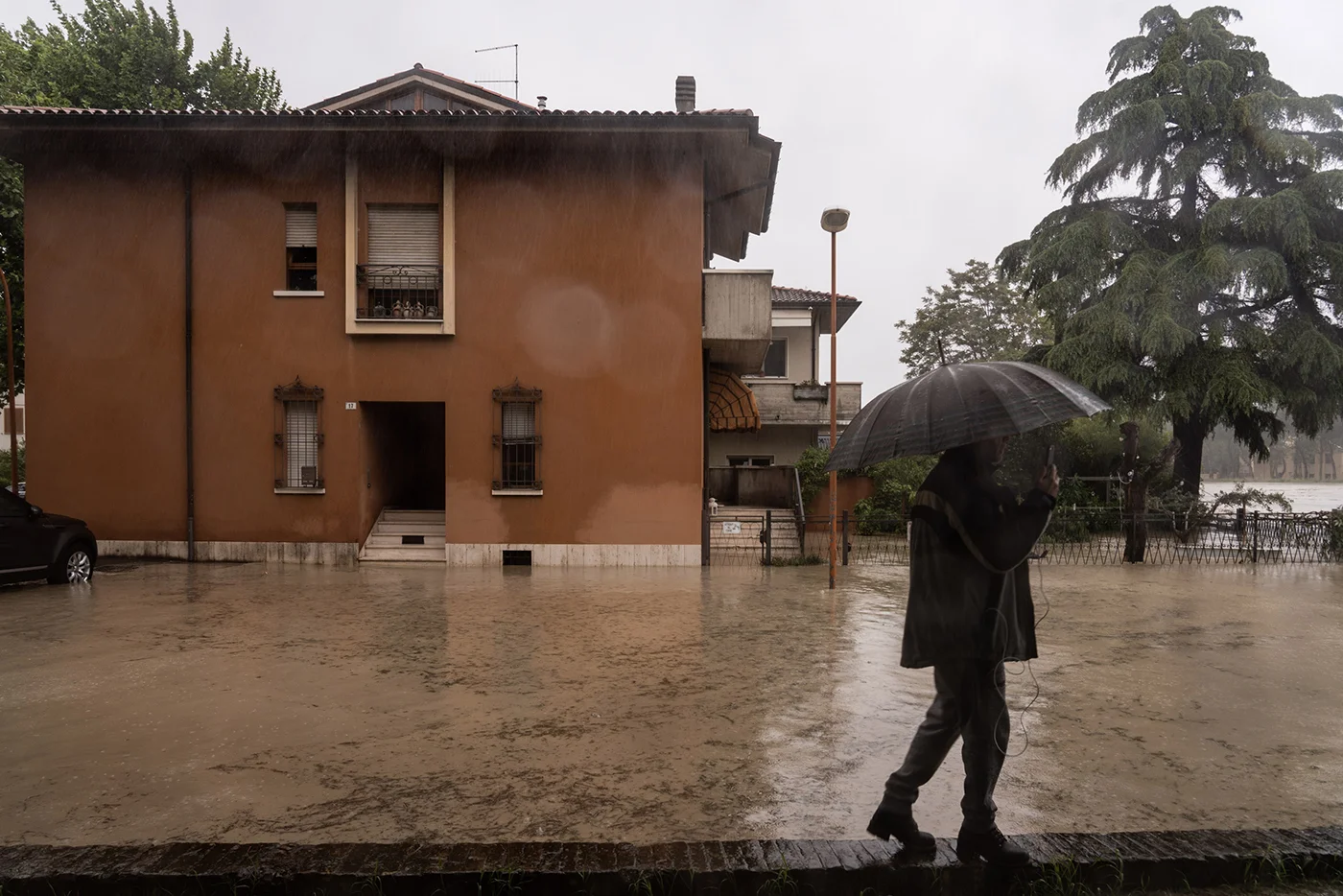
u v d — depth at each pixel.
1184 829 3.64
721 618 9.10
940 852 3.26
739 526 16.36
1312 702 5.76
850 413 23.08
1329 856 3.24
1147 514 16.48
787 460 23.73
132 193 14.51
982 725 3.11
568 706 5.68
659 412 14.27
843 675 6.54
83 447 14.48
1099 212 20.44
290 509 14.36
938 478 3.17
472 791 4.14
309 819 3.80
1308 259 18.73
